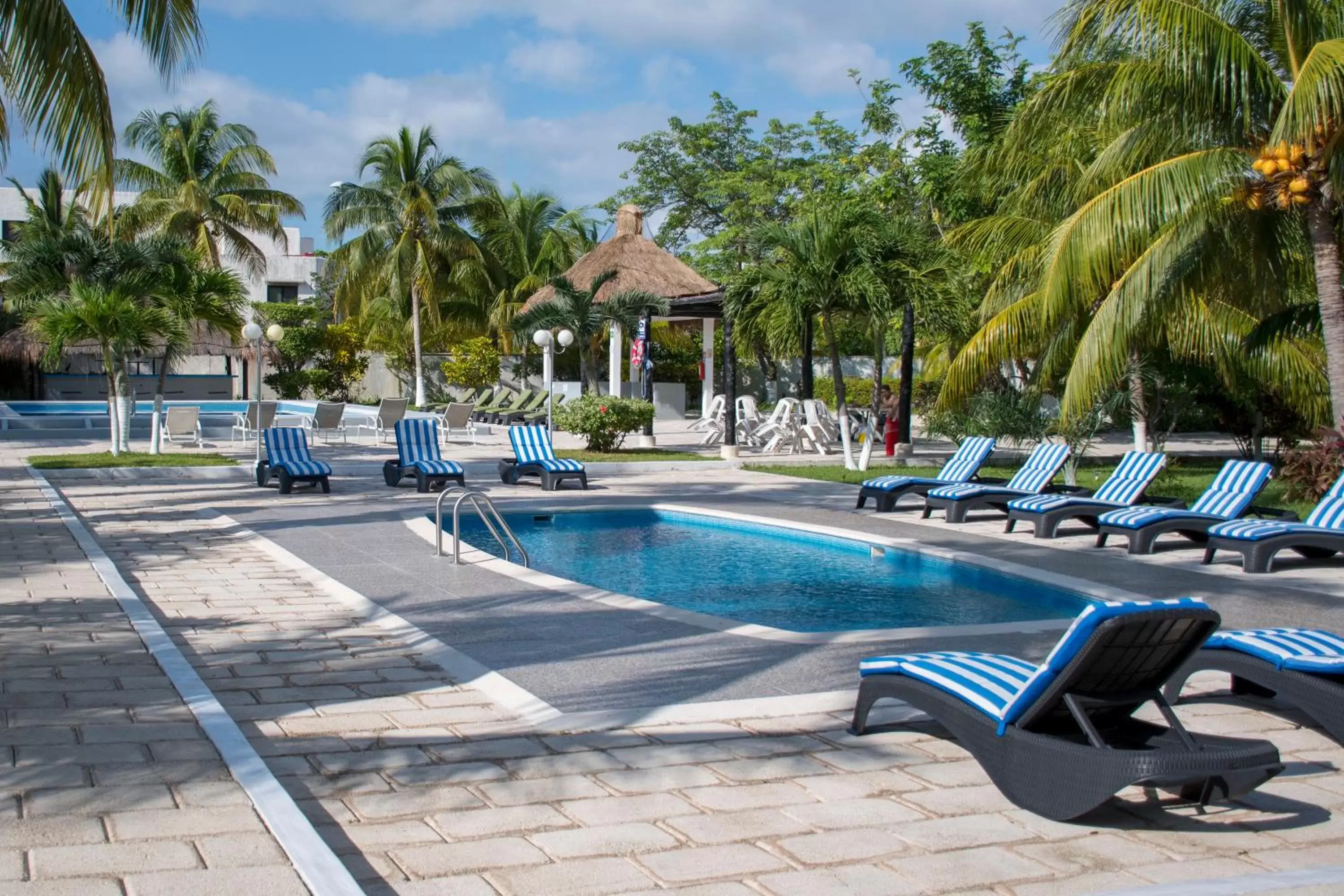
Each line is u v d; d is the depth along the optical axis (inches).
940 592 397.4
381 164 1536.7
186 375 1651.1
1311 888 149.3
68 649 259.8
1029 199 806.5
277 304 1670.8
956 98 1029.8
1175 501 507.8
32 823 153.7
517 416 1189.1
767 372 1716.3
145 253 818.2
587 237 1823.3
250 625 305.1
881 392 1145.4
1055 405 950.4
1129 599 358.6
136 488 640.4
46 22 418.6
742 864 155.8
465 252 1535.4
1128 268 573.6
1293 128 473.1
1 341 1376.7
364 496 617.9
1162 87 515.2
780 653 275.3
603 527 558.9
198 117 1536.7
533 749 202.2
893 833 168.1
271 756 196.2
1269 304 612.1
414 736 208.4
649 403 892.6
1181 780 161.5
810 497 649.0
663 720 219.8
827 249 732.7
